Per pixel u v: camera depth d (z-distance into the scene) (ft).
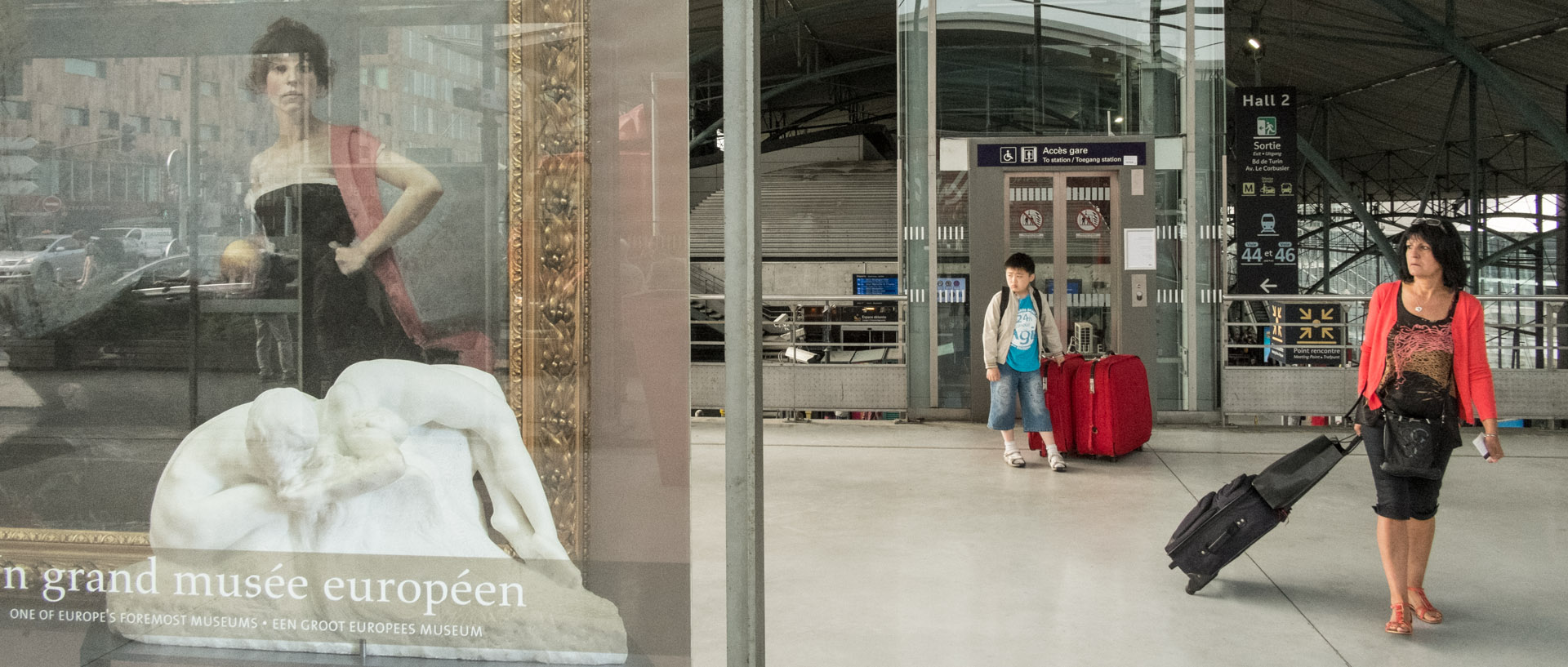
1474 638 11.80
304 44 8.77
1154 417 31.24
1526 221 98.32
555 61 8.57
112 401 9.03
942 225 32.04
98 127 8.96
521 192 8.70
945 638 11.66
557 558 8.82
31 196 9.02
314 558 8.82
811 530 17.13
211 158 8.91
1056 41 31.71
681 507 8.83
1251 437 28.45
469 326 8.79
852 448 26.21
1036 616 12.51
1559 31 61.00
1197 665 10.87
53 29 8.91
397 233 8.79
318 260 8.89
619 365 8.77
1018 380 23.67
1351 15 70.08
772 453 25.36
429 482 8.89
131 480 9.05
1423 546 12.53
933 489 20.75
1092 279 31.76
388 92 8.71
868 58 118.52
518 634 8.85
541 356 8.77
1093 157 31.60
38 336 9.07
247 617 8.92
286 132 8.82
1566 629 12.17
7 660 9.08
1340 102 94.17
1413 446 11.74
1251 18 71.67
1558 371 29.58
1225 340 31.17
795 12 92.79
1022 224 31.89
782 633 11.81
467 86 8.66
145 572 9.00
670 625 8.91
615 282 8.71
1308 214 119.55
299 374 8.91
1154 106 31.48
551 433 8.80
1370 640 11.75
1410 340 11.96
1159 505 19.16
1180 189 31.42
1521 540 16.62
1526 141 84.43
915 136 32.12
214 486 8.96
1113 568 14.74
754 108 7.43
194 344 8.99
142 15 8.86
